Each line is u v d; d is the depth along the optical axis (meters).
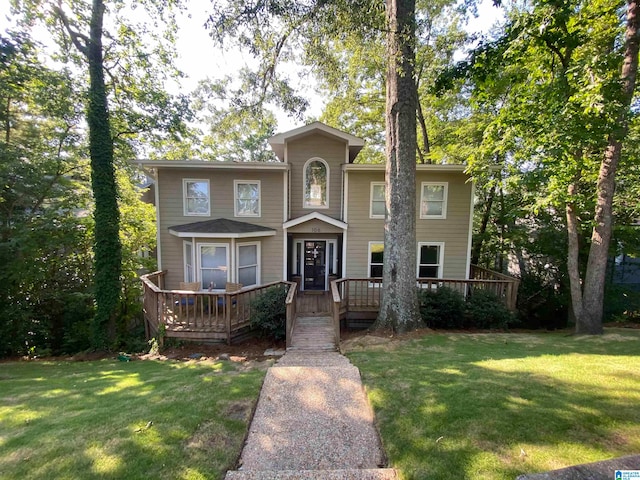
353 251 11.29
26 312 9.25
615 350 5.63
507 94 10.01
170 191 10.88
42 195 10.04
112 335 9.05
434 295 9.05
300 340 7.73
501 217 13.52
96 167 8.89
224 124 9.77
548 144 6.97
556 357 5.20
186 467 2.76
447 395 3.82
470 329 8.80
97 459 2.83
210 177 10.97
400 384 4.28
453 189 11.05
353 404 3.95
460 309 8.77
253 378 4.77
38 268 9.35
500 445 2.82
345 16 6.05
